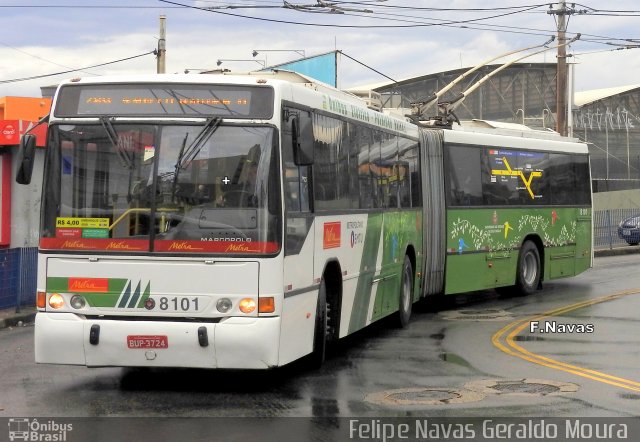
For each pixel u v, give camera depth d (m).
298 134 10.77
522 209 21.92
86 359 10.49
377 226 15.03
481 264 20.39
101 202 10.62
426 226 18.39
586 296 21.73
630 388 10.98
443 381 11.50
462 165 19.91
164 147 10.60
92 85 10.85
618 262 32.19
